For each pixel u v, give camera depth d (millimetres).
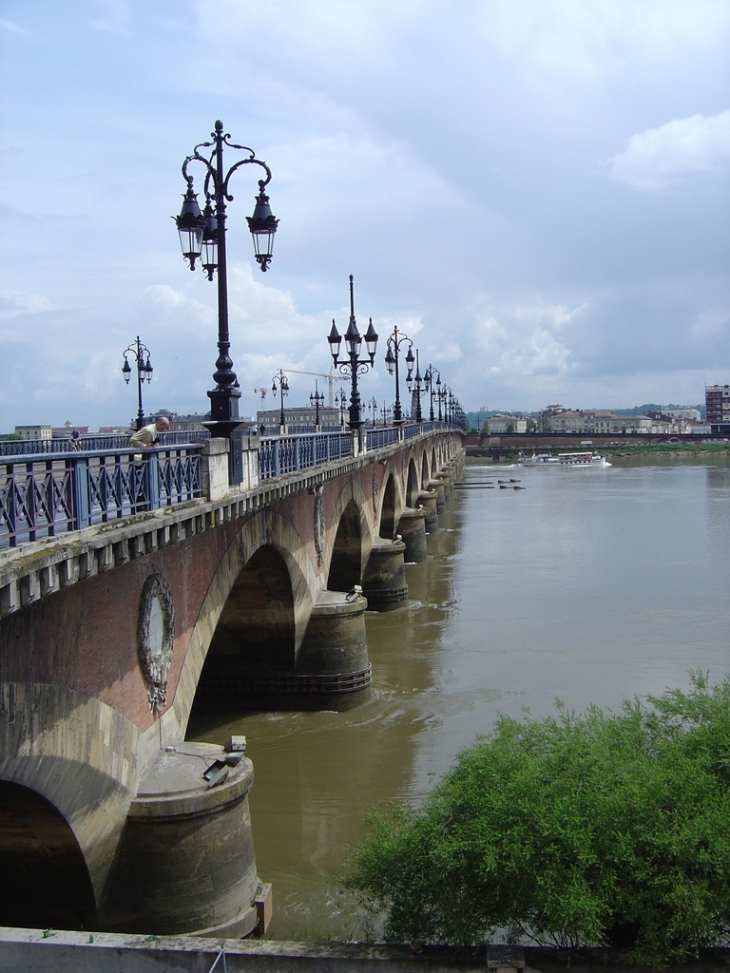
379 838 12641
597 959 10812
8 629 10609
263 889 15344
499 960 10820
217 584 18453
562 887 10789
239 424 17828
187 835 14172
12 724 10695
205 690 27047
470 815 11742
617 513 75250
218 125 18250
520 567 49906
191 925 14133
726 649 32125
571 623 36500
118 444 30109
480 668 30516
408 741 24078
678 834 10930
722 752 12391
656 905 10859
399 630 36312
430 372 90500
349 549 38656
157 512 14148
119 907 14094
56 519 10938
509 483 113250
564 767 12148
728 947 11039
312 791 21141
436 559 53844
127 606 14117
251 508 18688
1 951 10734
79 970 10742
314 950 11031
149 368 37156
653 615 37500
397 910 11797
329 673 26672
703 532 61781
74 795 12477
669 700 15039
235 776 14875
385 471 45344
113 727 13578
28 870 13570
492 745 12898
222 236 18125
